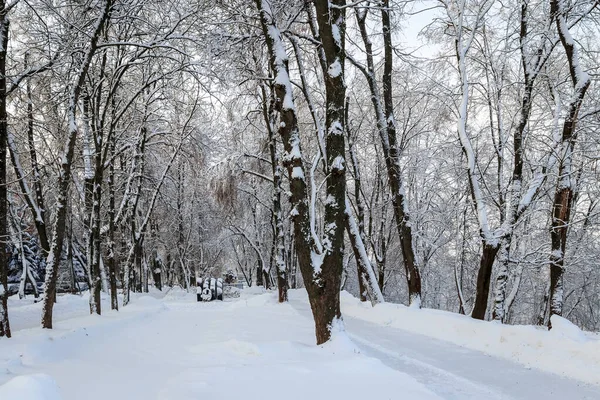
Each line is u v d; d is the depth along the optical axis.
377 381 4.91
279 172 18.64
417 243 22.42
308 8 12.98
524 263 13.00
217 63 13.02
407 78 17.36
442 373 6.46
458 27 11.65
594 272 19.12
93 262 13.84
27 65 12.86
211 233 36.66
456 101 14.71
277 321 11.19
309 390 4.59
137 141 19.27
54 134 16.05
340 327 7.20
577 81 9.62
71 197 25.70
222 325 10.62
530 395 5.47
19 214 26.56
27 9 11.73
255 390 4.57
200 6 12.62
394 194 13.57
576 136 11.00
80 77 10.47
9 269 29.30
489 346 8.23
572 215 14.92
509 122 15.45
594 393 5.58
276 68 8.17
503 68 13.06
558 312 9.49
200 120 23.09
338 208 7.44
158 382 5.03
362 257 13.77
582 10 11.22
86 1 11.38
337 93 7.79
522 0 11.91
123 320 11.83
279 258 17.27
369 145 21.89
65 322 11.20
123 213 22.62
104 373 5.55
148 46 11.46
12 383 3.38
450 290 31.31
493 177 17.05
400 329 10.79
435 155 18.22
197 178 26.59
